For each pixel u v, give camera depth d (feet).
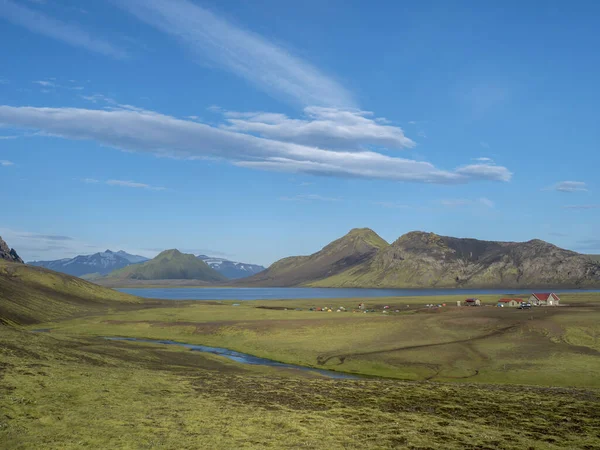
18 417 102.06
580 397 159.94
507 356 258.78
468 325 350.43
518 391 171.01
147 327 427.74
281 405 137.18
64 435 93.91
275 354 303.48
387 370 246.88
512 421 126.21
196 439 97.55
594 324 322.55
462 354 268.62
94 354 215.72
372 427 114.93
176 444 93.56
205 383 169.27
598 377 214.69
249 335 364.99
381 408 138.62
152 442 93.50
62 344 231.71
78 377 150.10
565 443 105.81
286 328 375.66
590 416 132.46
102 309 642.63
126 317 515.50
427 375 234.58
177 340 377.50
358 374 244.01
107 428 100.99
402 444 101.30
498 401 151.94
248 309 617.21
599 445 104.99
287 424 113.39
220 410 125.49
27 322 456.45
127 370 182.70
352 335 342.23
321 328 369.50
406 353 276.41
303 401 144.87
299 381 184.44
